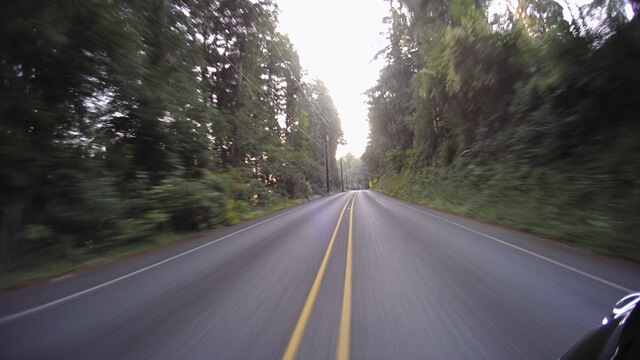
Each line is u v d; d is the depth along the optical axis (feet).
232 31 87.10
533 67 54.24
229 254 27.53
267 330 12.28
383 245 28.25
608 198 28.86
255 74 106.22
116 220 34.17
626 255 22.09
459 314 13.08
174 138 49.37
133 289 18.57
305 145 151.53
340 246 28.60
